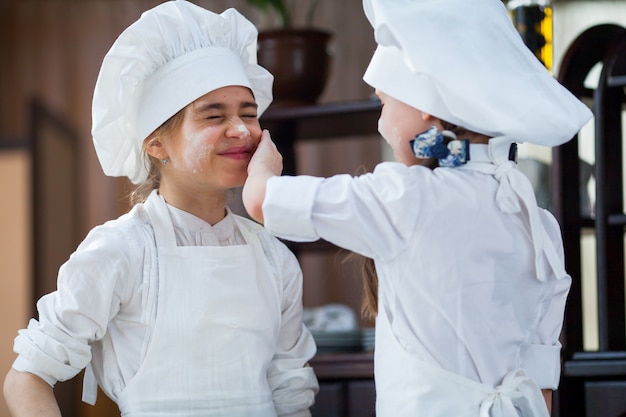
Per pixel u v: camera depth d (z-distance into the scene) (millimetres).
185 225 3283
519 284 2959
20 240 8227
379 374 2996
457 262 2844
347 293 6957
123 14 7938
